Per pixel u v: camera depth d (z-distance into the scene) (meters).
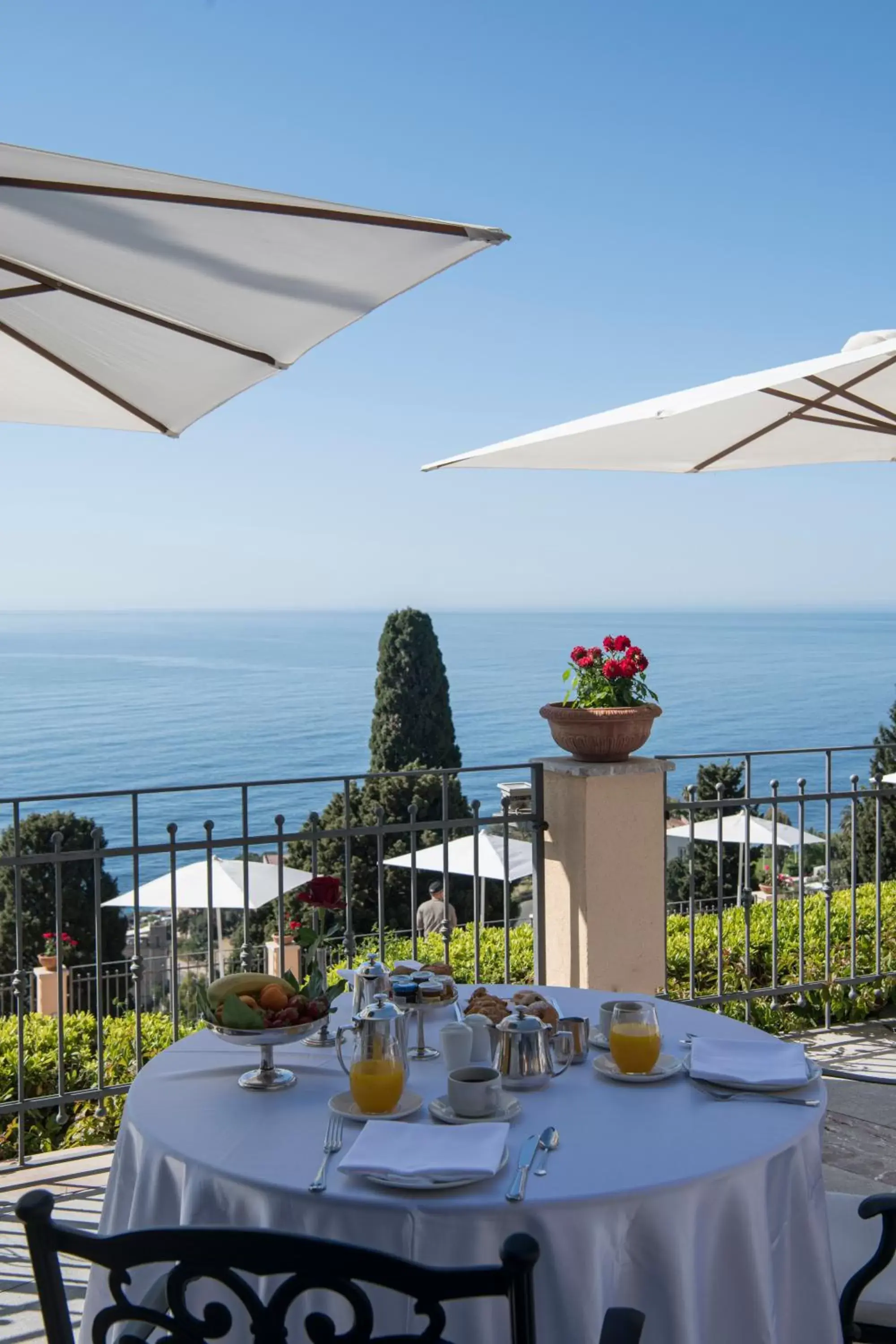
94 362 2.83
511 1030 2.19
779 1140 1.92
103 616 174.12
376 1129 1.90
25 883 17.73
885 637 169.38
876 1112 4.18
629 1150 1.87
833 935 5.92
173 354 2.76
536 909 4.87
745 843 5.11
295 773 62.88
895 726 18.66
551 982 4.85
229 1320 1.34
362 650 133.62
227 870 13.12
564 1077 2.24
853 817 5.26
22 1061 3.84
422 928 10.16
